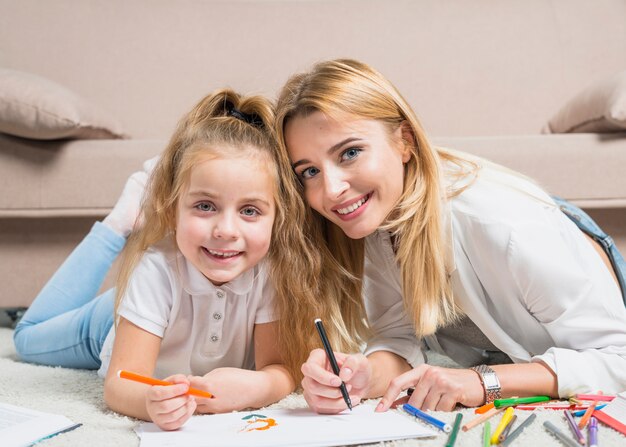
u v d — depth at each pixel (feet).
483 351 4.71
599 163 6.17
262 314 3.96
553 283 3.72
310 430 3.03
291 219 3.88
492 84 8.12
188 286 3.75
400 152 3.92
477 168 4.17
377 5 8.38
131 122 7.88
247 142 3.69
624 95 6.04
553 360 3.61
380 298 4.39
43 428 3.15
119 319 3.76
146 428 3.15
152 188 3.93
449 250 3.93
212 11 8.32
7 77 6.18
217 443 2.85
